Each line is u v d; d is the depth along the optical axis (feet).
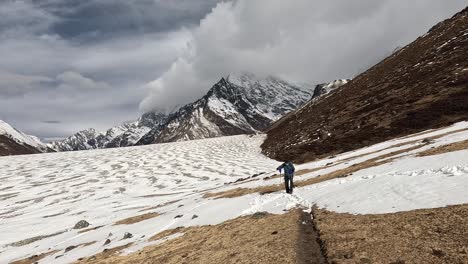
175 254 69.72
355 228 52.31
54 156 579.89
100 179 381.60
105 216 215.72
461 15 393.91
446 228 42.80
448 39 347.56
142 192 312.29
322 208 72.08
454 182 59.82
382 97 316.19
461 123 153.89
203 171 392.47
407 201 58.03
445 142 112.57
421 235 43.11
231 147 558.56
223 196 151.33
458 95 233.14
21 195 328.08
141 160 493.36
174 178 367.45
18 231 199.00
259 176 221.87
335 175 122.01
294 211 77.61
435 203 52.75
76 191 330.54
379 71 419.33
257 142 556.92
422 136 155.84
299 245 52.24
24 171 450.71
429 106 239.50
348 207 65.92
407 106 261.44
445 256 36.60
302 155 293.84
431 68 306.96
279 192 113.80
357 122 292.20
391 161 108.68
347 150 245.86
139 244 97.14
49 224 209.97
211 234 78.28
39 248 149.07
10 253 152.05
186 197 225.35
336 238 50.06
